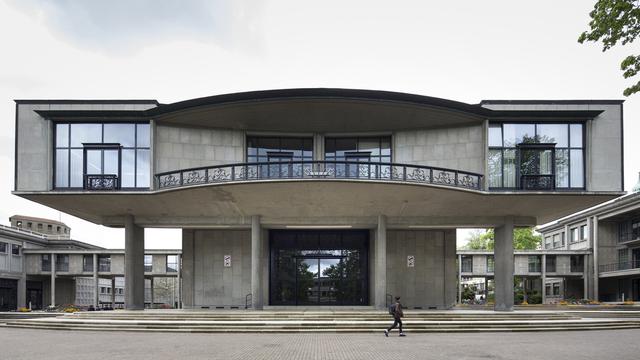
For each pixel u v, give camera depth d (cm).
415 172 2705
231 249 3128
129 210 2836
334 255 3150
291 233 3169
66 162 2605
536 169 2606
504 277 2891
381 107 2580
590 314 3008
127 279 2864
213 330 2066
